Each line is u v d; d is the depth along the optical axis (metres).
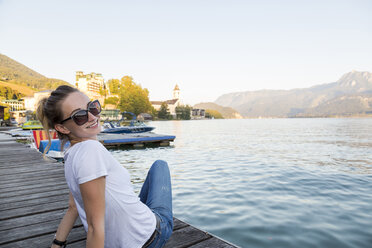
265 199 5.26
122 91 108.62
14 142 14.70
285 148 15.49
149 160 10.65
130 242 1.25
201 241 2.45
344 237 3.52
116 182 1.17
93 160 1.04
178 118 150.25
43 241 2.55
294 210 4.60
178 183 6.60
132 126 22.83
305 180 6.91
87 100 1.20
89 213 1.04
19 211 3.41
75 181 1.09
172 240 2.45
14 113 59.56
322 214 4.39
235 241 3.41
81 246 2.39
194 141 20.70
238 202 5.06
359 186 6.30
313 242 3.37
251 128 50.53
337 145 17.59
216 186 6.29
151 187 1.72
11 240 2.56
